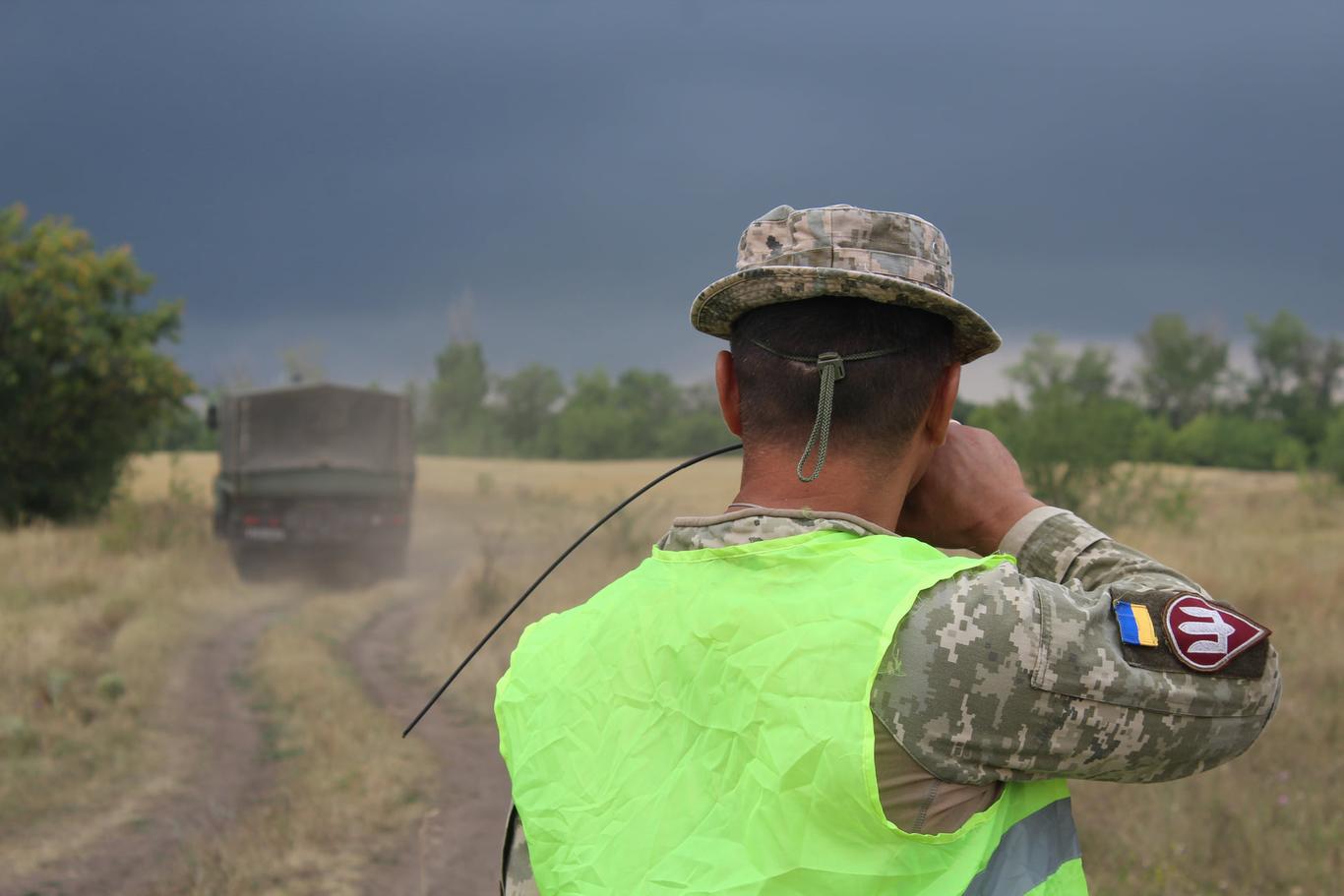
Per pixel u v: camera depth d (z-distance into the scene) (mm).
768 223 1141
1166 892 4113
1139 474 15266
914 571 1004
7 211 23500
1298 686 6723
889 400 1102
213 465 44562
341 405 17219
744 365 1149
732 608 1046
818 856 939
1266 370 81812
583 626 1208
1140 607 1021
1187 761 995
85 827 6047
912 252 1107
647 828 1031
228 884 5129
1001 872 989
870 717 942
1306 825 4574
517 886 1200
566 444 95250
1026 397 15016
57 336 22969
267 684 9430
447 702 8602
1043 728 957
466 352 77250
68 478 24422
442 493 33844
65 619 11602
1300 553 11656
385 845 5668
